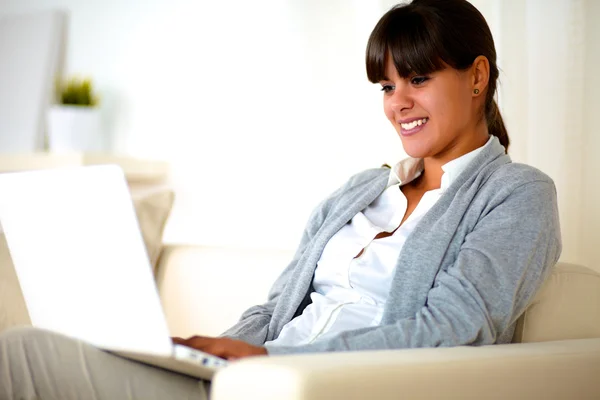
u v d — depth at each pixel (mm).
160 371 1097
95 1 2922
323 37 2307
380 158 2166
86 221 1057
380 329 1141
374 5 2170
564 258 1807
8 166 2650
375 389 893
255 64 2480
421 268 1259
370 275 1355
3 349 1051
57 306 1153
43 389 1051
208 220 2592
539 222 1206
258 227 2480
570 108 1806
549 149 1829
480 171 1320
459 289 1162
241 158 2518
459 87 1358
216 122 2580
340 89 2268
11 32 3121
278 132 2424
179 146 2674
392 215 1448
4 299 1789
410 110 1373
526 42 1851
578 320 1292
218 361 980
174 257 1886
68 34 3002
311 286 1480
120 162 2518
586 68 1796
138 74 2791
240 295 1771
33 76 2998
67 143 2699
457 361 980
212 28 2594
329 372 858
